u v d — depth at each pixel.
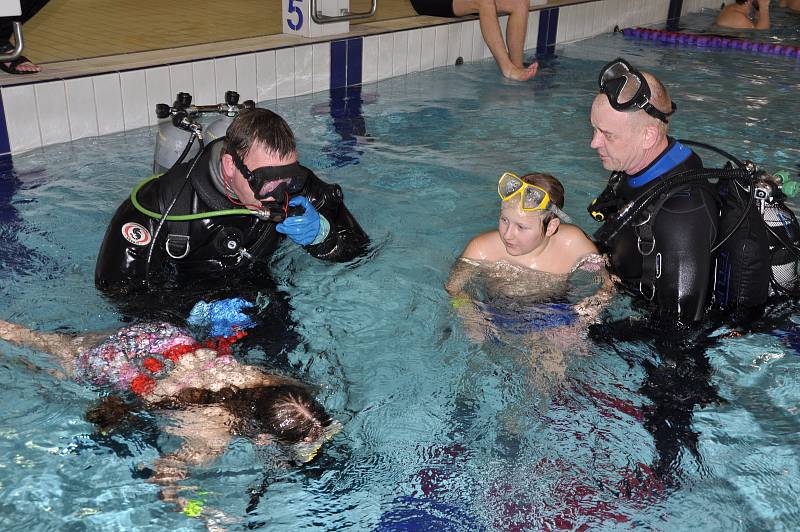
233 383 2.18
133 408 2.14
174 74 5.08
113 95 4.79
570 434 2.13
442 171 4.20
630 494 1.92
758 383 2.35
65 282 2.86
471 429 2.15
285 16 6.30
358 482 1.96
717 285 2.67
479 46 7.27
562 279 2.87
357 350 2.49
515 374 2.38
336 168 4.23
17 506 1.86
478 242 2.99
